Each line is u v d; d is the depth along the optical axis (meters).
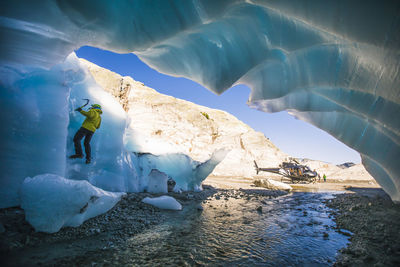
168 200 4.66
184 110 29.25
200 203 5.61
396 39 1.78
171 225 3.38
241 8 2.50
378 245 2.65
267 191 9.21
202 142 26.98
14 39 2.35
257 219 4.03
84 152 4.35
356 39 1.97
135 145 6.77
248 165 24.16
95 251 2.21
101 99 5.01
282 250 2.50
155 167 6.98
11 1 2.13
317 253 2.42
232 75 3.06
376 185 15.16
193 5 2.26
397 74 2.11
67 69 3.73
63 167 3.41
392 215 4.20
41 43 2.43
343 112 4.24
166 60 3.46
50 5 2.19
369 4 1.75
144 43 2.54
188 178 7.96
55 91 3.45
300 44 2.66
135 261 2.04
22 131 3.10
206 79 3.33
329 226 3.65
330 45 2.62
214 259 2.18
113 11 2.29
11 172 2.99
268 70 3.42
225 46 2.99
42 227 2.44
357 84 2.65
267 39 2.77
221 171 22.41
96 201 3.03
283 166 17.98
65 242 2.36
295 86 3.25
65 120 3.50
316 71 2.95
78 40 2.49
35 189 2.48
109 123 5.00
